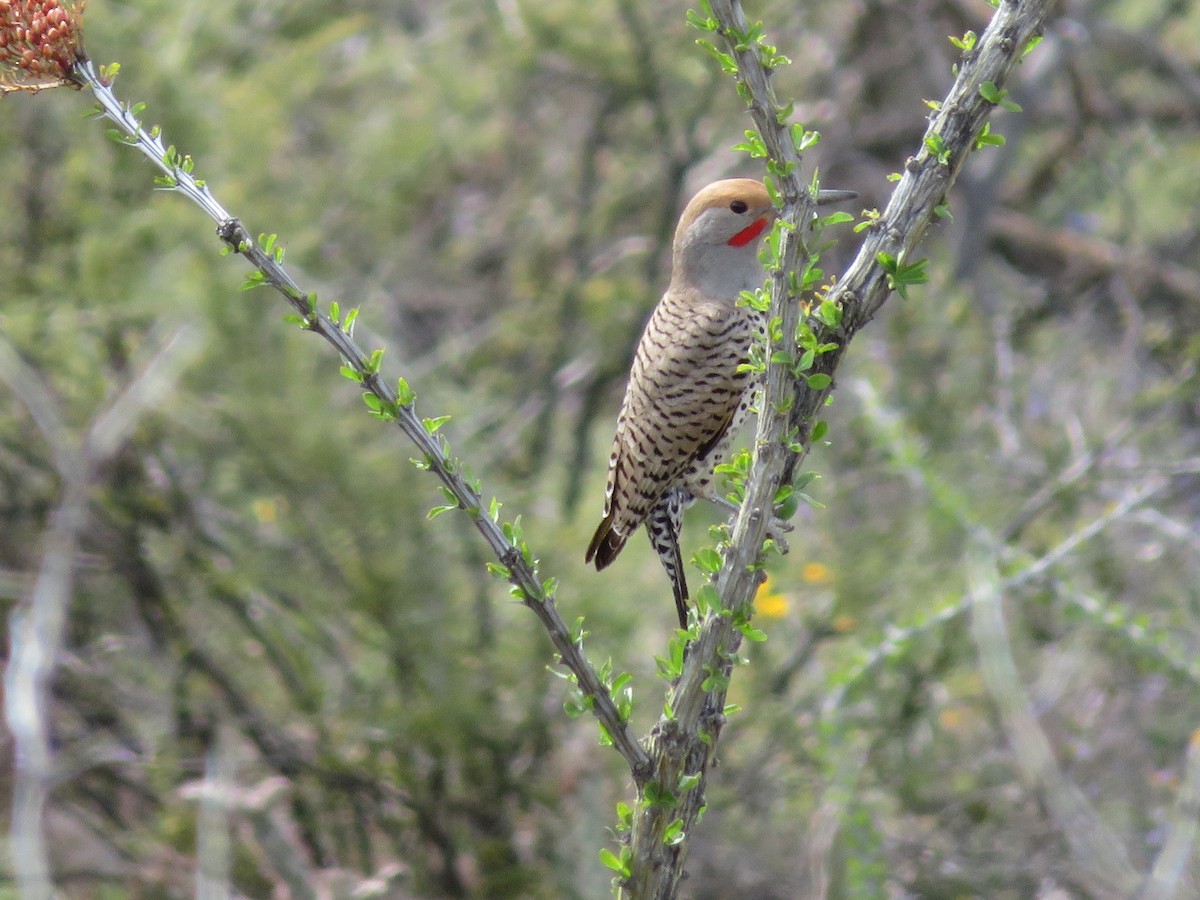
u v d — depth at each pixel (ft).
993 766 37.68
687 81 53.31
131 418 34.14
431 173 53.11
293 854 34.30
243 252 16.39
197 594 40.75
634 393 28.40
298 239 45.09
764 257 16.58
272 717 40.65
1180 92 58.34
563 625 17.29
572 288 53.88
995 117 52.44
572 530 39.88
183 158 17.10
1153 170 56.24
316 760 39.22
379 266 52.80
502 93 53.93
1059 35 51.39
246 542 41.16
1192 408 45.55
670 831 17.43
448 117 52.13
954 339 44.57
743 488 17.39
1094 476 37.06
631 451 28.37
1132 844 35.14
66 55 16.22
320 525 39.42
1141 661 31.48
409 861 39.58
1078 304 55.01
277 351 40.22
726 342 27.55
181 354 36.73
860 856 28.71
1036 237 57.26
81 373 40.06
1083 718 38.63
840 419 44.11
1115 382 47.50
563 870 36.50
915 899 35.81
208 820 32.01
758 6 52.44
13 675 28.63
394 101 53.42
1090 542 34.22
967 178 52.24
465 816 39.50
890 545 39.37
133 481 41.45
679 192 54.03
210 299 39.17
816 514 41.24
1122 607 30.27
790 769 39.34
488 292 58.39
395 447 41.65
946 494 31.35
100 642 42.14
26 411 40.68
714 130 55.16
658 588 41.19
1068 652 37.60
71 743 40.63
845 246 57.16
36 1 16.16
